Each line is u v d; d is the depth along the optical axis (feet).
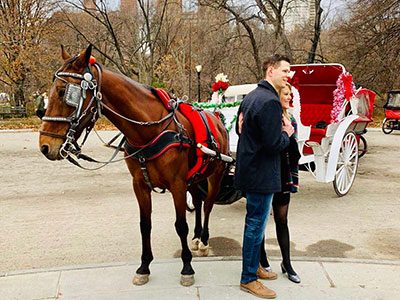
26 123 81.97
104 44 112.88
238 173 11.64
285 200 12.75
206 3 82.33
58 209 21.97
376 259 15.12
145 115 11.93
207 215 15.88
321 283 12.97
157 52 109.50
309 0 93.45
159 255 15.81
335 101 23.93
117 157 38.45
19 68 99.45
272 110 10.71
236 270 13.83
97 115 11.34
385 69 80.02
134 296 12.19
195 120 13.30
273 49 84.07
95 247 16.58
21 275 13.55
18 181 28.94
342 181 24.53
